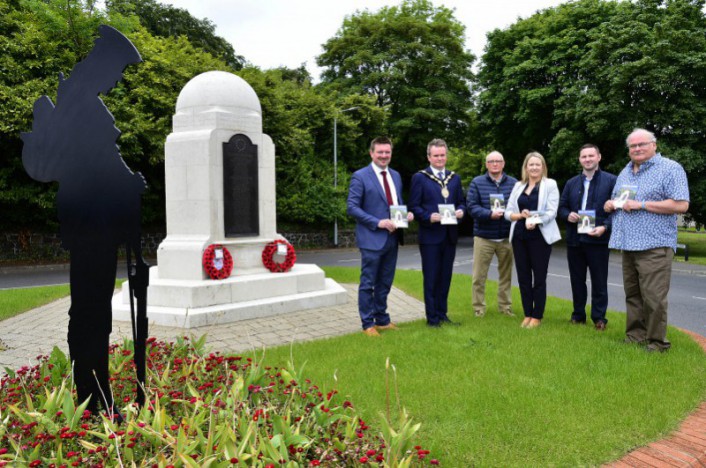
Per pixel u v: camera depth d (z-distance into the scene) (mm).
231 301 7668
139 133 18297
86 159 3152
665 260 5328
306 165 28453
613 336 6086
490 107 29734
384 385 4266
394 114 35750
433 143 6871
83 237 3184
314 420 2928
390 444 2570
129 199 3090
